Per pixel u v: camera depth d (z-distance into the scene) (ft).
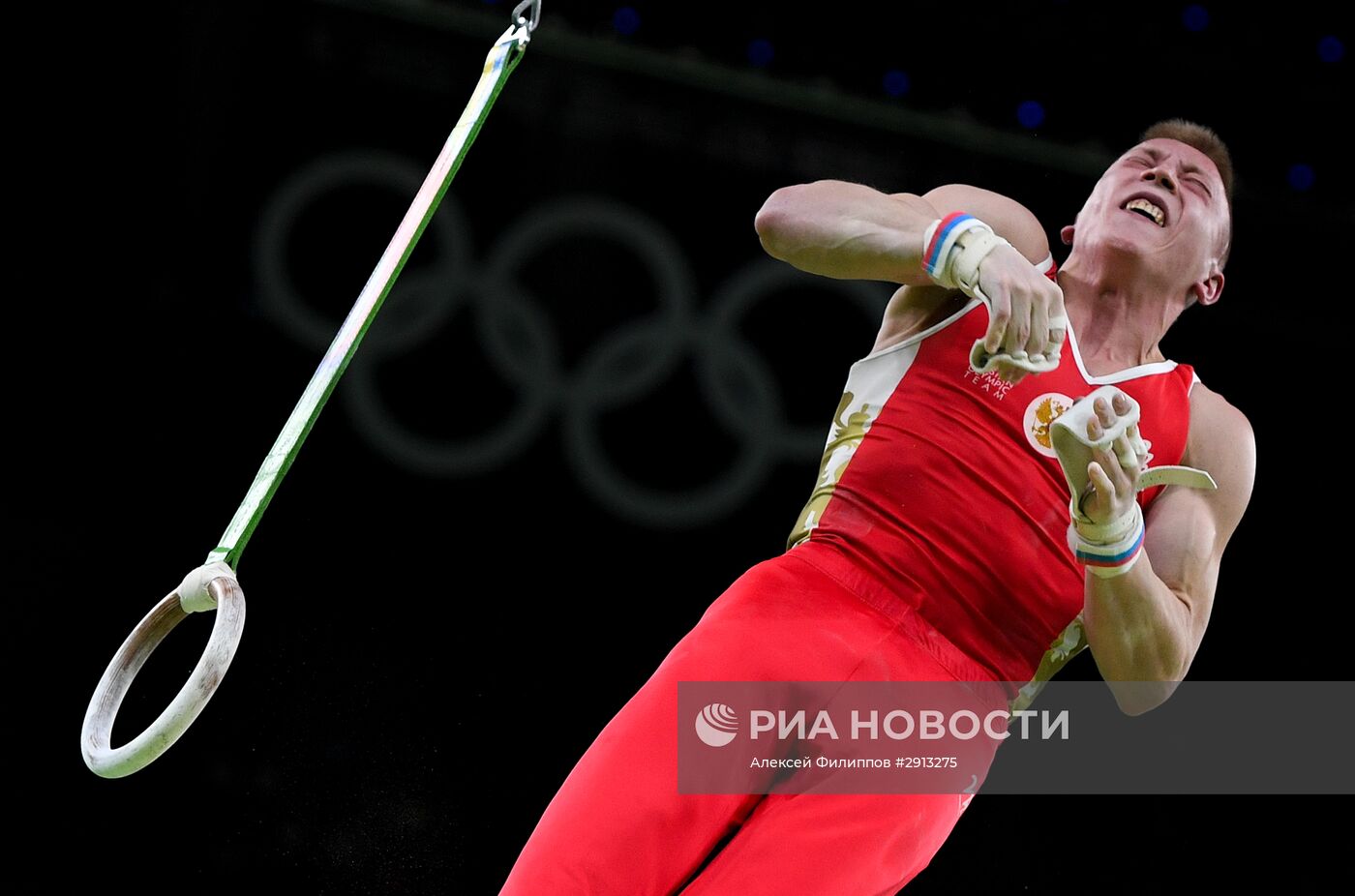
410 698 53.26
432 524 55.52
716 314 59.00
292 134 56.75
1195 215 26.05
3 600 50.75
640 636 55.98
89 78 55.67
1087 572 22.89
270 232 56.24
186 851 47.21
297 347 55.72
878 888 23.12
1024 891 54.70
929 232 22.89
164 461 53.88
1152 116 59.21
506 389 57.21
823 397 59.06
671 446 57.98
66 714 49.39
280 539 53.98
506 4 57.16
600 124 58.54
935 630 23.72
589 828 21.53
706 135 58.95
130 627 51.55
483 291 57.62
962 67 58.90
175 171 55.98
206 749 49.21
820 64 58.75
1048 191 59.36
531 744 53.57
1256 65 59.06
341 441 55.52
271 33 56.44
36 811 47.34
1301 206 60.39
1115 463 21.65
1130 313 25.85
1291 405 61.52
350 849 45.78
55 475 52.90
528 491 56.65
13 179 55.06
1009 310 21.76
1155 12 58.59
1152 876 55.47
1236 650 60.03
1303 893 55.83
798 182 59.36
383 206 57.11
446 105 57.62
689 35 58.29
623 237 58.70
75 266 54.85
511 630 54.90
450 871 51.03
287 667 52.49
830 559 24.02
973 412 24.36
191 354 54.95
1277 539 60.95
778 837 22.35
